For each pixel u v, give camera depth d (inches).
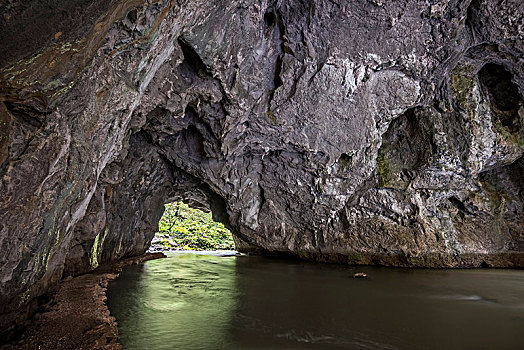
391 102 343.6
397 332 157.5
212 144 344.2
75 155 147.9
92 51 118.4
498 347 140.2
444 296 236.1
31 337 135.2
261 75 299.7
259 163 395.9
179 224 997.8
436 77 339.3
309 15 276.5
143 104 256.5
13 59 88.9
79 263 275.1
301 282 289.0
